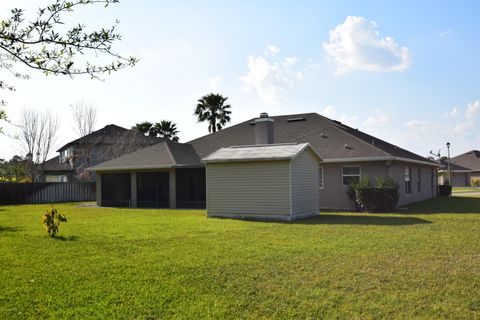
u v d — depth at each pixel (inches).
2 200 1208.2
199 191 949.2
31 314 221.1
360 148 867.4
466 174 2348.7
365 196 769.6
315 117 1107.3
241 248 382.0
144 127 1877.5
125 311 223.3
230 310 222.7
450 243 395.2
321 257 338.3
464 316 209.2
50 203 1245.1
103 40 177.3
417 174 1059.9
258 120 853.8
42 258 350.3
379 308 221.9
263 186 666.2
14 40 166.6
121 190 1045.2
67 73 177.0
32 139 1531.7
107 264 325.1
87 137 1700.3
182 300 239.0
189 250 375.9
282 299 238.4
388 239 421.4
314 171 736.3
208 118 1754.4
